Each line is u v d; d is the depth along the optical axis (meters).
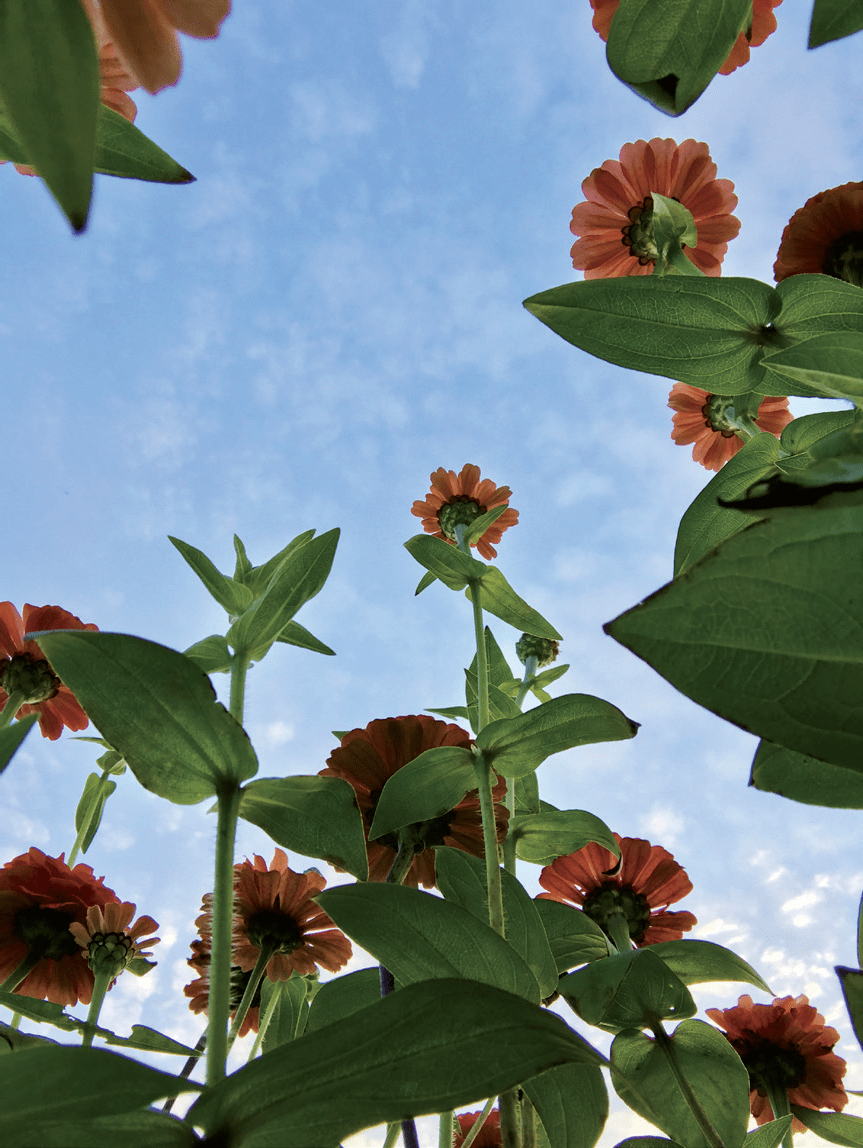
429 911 0.24
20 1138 0.14
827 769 0.19
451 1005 0.16
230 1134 0.15
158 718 0.22
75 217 0.10
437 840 0.43
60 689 0.59
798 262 0.45
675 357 0.28
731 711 0.12
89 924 0.44
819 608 0.12
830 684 0.12
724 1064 0.34
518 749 0.37
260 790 0.24
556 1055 0.15
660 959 0.34
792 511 0.12
